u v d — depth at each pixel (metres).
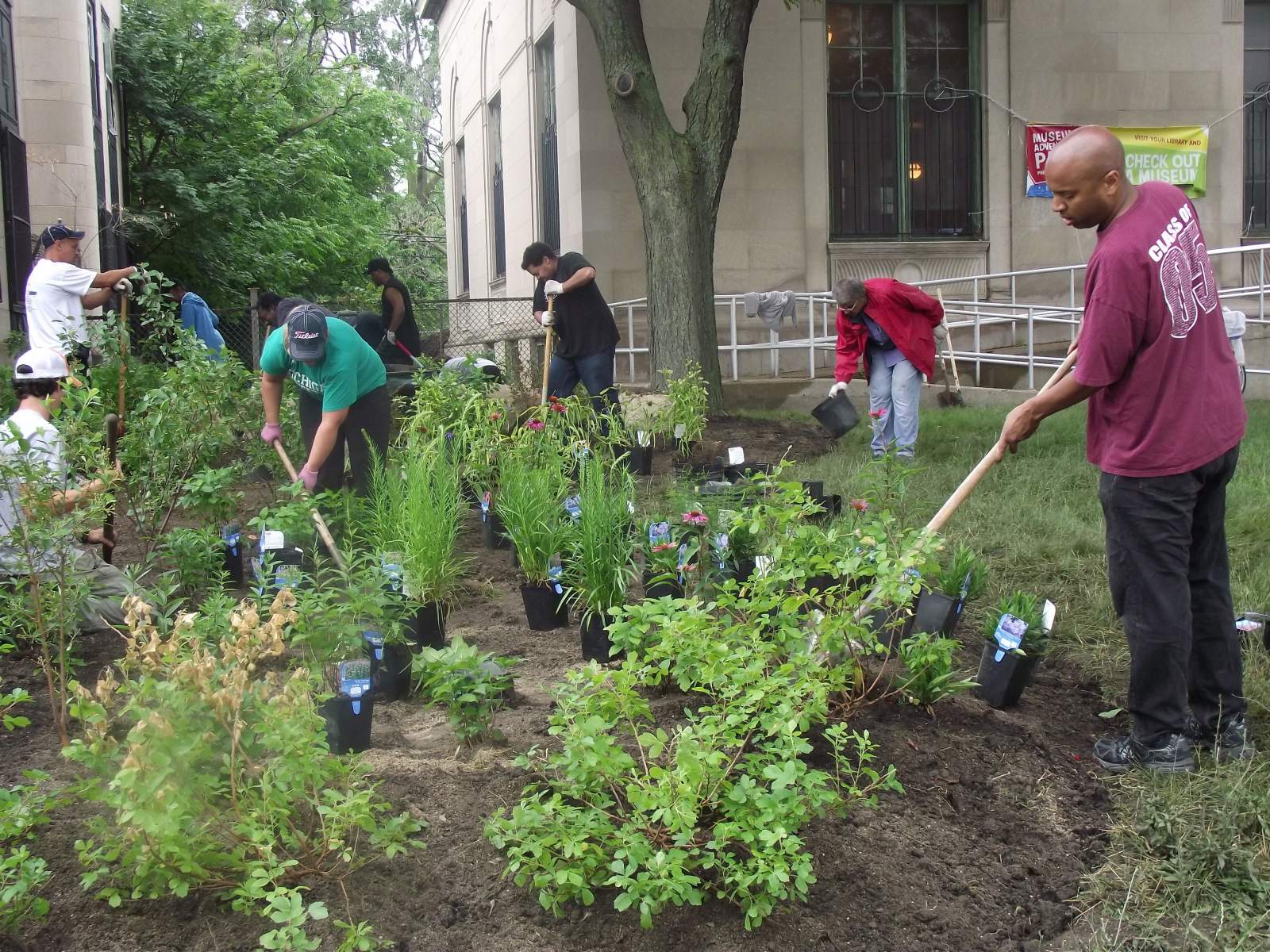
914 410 8.38
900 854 3.34
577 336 9.27
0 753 3.77
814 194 15.27
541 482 5.75
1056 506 7.46
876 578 4.13
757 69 15.05
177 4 21.03
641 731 3.86
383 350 10.86
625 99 11.29
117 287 7.03
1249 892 3.25
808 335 15.32
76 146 14.23
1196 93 15.85
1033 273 14.44
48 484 4.27
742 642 3.52
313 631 3.76
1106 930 3.13
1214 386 3.82
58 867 3.00
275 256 21.88
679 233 11.30
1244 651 4.81
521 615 5.58
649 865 2.84
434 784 3.47
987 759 3.95
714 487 6.75
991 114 15.60
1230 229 16.05
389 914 2.93
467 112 22.59
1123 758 3.96
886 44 15.62
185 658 2.91
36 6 13.95
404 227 37.38
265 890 2.91
